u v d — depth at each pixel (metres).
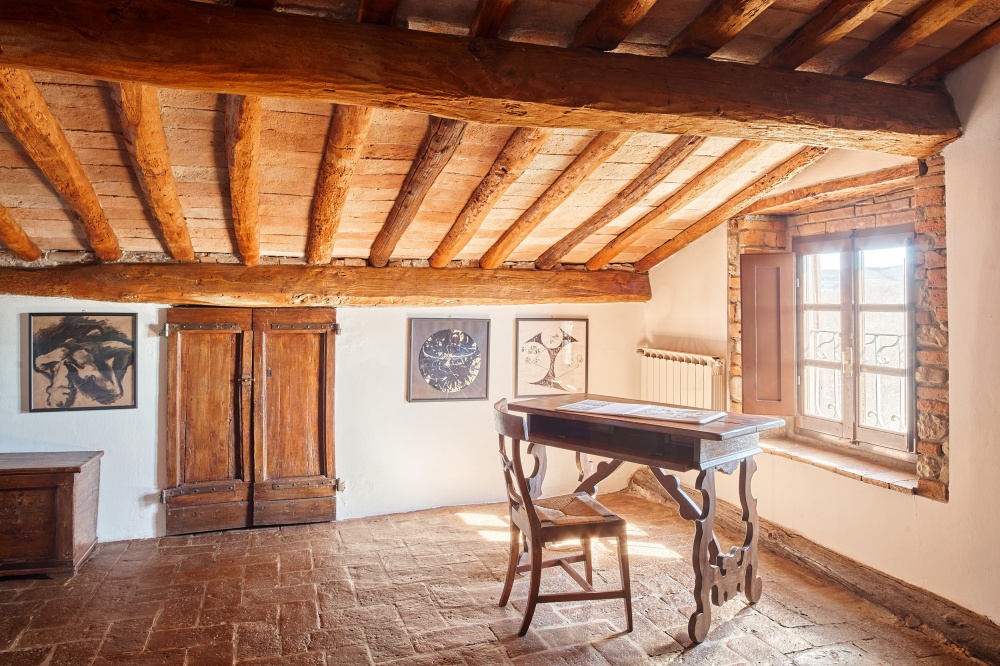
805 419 4.51
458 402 5.32
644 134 3.51
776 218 4.77
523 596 3.66
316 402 4.92
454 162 3.57
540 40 2.74
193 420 4.67
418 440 5.21
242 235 3.94
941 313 3.23
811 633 3.24
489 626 3.31
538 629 3.28
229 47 2.21
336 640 3.17
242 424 4.73
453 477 5.32
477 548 4.39
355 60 2.34
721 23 2.56
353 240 4.43
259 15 2.26
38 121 2.70
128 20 2.12
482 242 4.74
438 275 4.95
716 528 4.71
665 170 3.77
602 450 3.36
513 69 2.51
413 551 4.34
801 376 4.57
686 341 5.28
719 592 3.26
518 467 3.19
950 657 3.02
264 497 4.77
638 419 3.24
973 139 3.04
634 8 2.45
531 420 3.76
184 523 4.62
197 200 3.68
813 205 4.38
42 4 2.05
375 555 4.26
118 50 2.12
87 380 4.44
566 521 3.24
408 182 3.63
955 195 3.14
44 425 4.37
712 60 2.79
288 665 2.94
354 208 3.96
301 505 4.86
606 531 3.24
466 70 2.46
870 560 3.62
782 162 4.02
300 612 3.46
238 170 3.20
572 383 5.64
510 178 3.61
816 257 4.48
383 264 4.77
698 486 3.13
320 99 2.44
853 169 3.78
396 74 2.38
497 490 5.46
